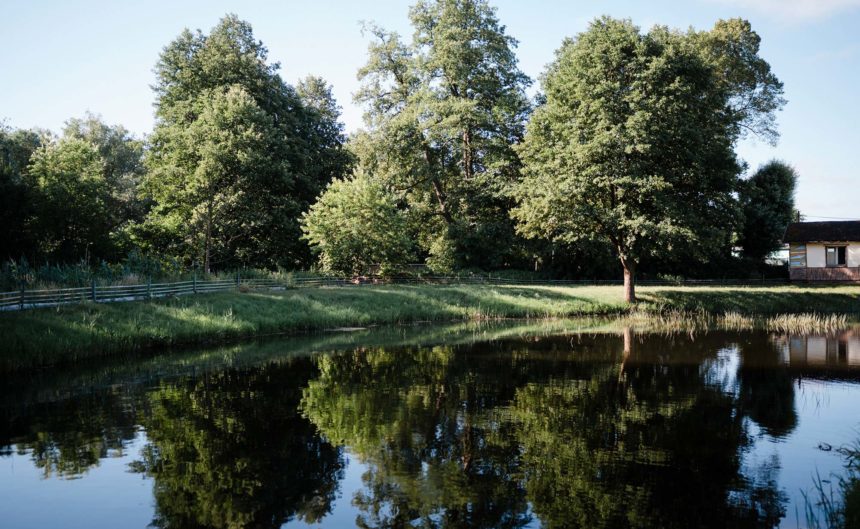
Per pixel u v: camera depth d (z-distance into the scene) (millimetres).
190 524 8812
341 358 22266
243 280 36469
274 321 29875
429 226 51875
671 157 32438
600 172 32031
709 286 42875
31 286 24625
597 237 35688
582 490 9867
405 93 50000
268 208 45344
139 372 19641
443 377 18688
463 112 43844
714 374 18594
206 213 41625
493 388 17078
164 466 11125
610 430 13016
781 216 54062
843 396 15656
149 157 45781
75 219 41312
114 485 10266
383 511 9180
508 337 27594
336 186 42188
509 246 48000
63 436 12891
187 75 44969
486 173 46875
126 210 61406
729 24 49750
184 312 27078
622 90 32094
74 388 17312
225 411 14812
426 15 47438
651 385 17141
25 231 38312
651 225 30531
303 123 51531
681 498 9492
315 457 11586
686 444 12039
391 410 14828
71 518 9031
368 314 33625
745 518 8742
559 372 19203
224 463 11281
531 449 11898
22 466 11133
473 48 45875
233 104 41438
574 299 37406
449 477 10555
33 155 43188
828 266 46906
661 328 30094
